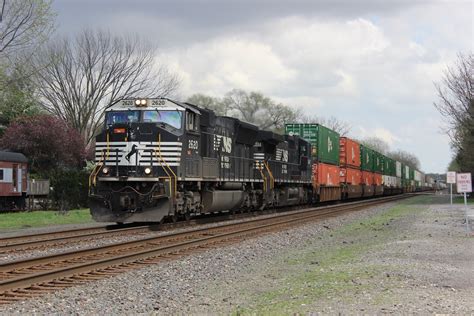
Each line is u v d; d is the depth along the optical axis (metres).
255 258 15.16
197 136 22.67
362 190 54.16
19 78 31.59
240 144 28.31
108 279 11.24
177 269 12.77
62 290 10.11
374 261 13.69
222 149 25.59
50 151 43.69
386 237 20.03
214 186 25.00
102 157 21.38
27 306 8.95
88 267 12.06
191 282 11.51
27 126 43.34
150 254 14.34
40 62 44.50
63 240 17.38
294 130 41.06
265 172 30.88
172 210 20.72
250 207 30.39
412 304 8.87
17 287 10.02
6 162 34.78
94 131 52.03
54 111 50.06
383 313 8.32
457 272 12.04
